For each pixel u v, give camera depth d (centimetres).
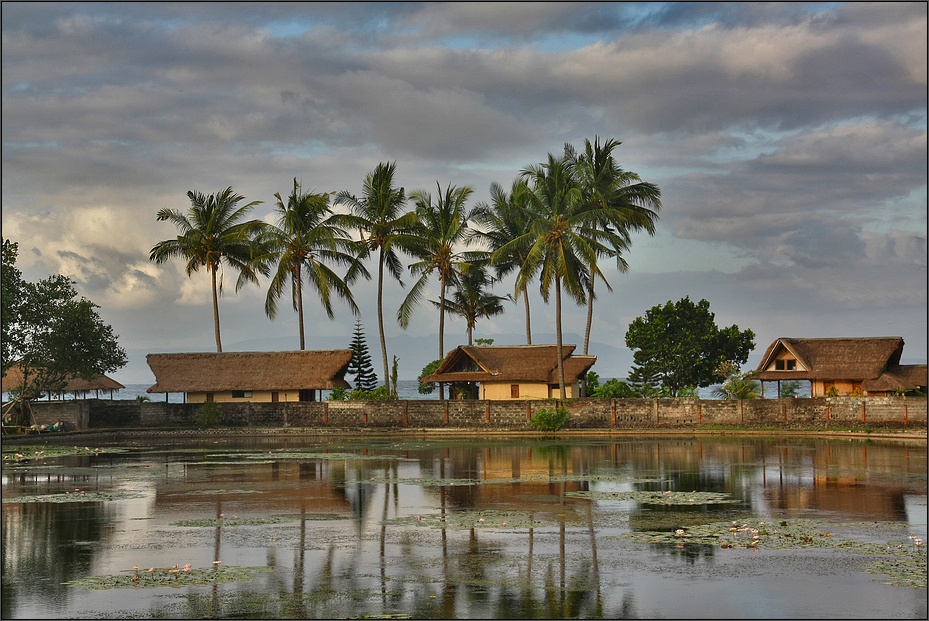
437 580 1519
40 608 1373
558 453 3847
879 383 5422
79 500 2444
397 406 5553
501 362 5978
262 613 1344
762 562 1619
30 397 5384
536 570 1580
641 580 1504
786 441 4506
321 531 1950
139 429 5619
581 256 5422
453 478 2892
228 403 5791
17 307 4869
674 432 5103
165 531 1964
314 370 6062
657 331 6744
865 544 1761
